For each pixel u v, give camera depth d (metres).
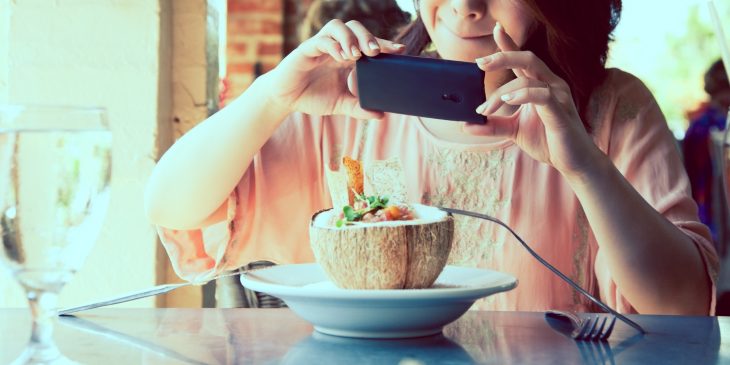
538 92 0.99
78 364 0.56
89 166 0.53
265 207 1.46
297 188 1.49
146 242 1.89
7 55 1.90
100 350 0.63
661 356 0.61
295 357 0.61
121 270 1.89
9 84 1.90
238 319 0.76
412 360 0.60
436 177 1.47
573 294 1.42
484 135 1.10
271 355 0.61
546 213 1.43
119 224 1.89
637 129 1.48
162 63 1.92
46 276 0.55
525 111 1.15
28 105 0.53
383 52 0.98
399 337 0.68
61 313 0.77
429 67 0.97
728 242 2.54
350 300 0.64
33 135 0.51
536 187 1.44
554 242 1.43
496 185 1.45
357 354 0.62
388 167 0.93
